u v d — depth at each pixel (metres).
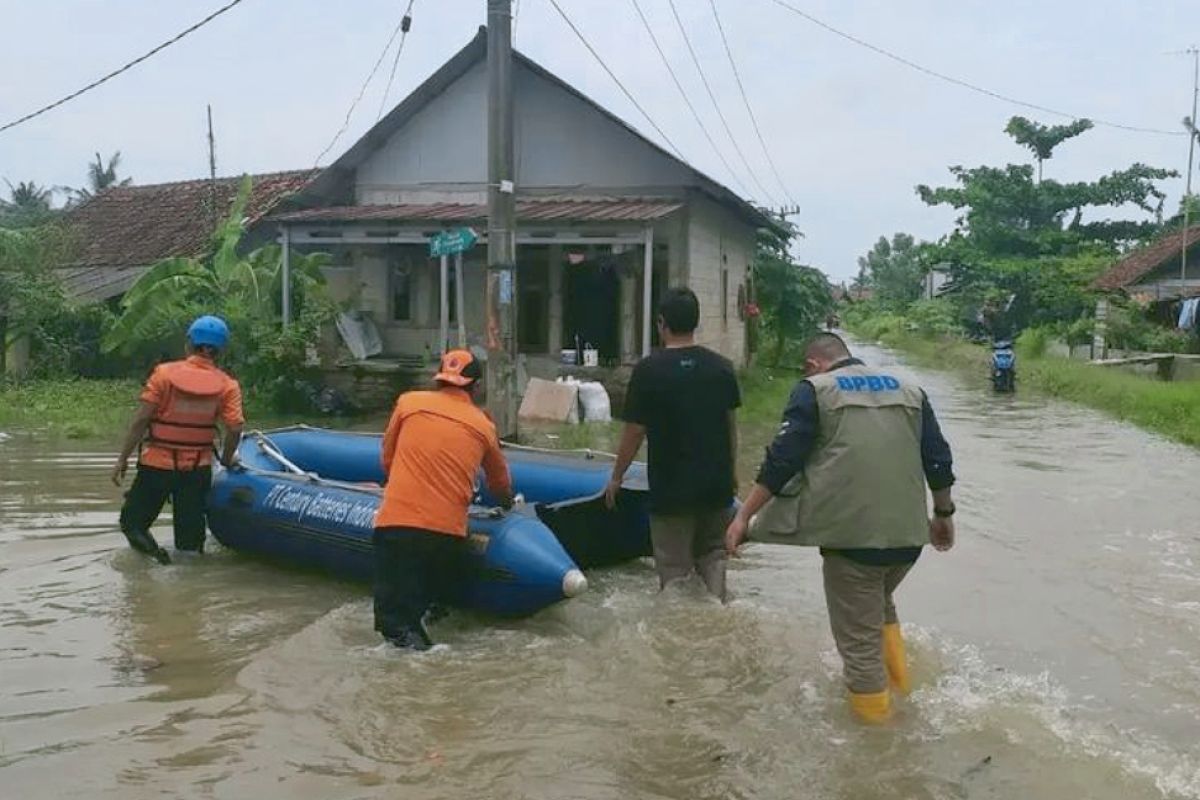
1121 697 4.86
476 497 7.62
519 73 18.09
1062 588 6.68
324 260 17.80
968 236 44.09
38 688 4.93
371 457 8.14
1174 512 9.08
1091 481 10.66
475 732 4.46
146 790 3.93
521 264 17.86
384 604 5.55
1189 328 26.08
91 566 7.09
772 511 4.64
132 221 27.38
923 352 39.44
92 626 5.86
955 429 15.34
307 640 5.60
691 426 5.89
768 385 20.94
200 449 7.23
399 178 19.16
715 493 5.95
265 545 7.05
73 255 24.92
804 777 4.04
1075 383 20.81
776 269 26.47
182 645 5.57
